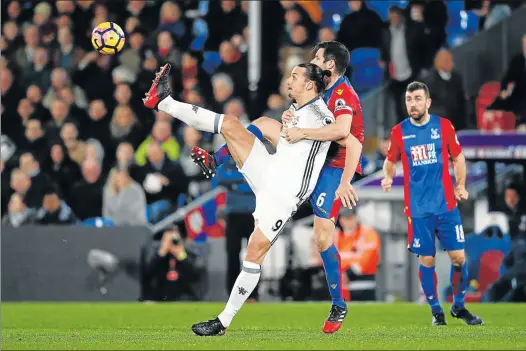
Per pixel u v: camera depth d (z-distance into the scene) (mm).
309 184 24516
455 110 53375
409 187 33156
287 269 49188
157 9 63781
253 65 57438
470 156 46812
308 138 24281
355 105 25625
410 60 57469
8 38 63906
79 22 64062
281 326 31484
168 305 46312
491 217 48312
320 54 26156
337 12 61781
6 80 61938
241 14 61344
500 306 43656
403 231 47531
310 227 49344
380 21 58031
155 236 51656
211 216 50188
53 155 56969
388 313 39688
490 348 20125
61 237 49531
